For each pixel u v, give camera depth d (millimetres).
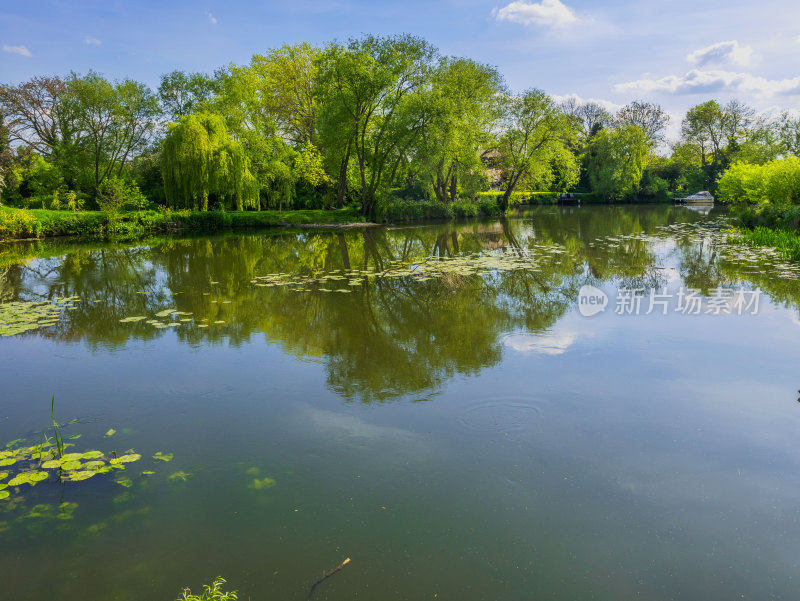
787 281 10609
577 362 6176
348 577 2873
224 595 2674
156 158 34625
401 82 26922
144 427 4801
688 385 5426
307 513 3465
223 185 26891
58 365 6523
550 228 24609
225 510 3520
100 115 32750
